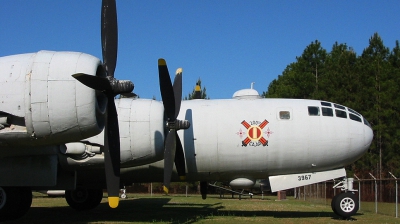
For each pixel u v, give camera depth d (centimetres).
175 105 1372
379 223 1371
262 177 1542
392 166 3409
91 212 1727
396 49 4109
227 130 1463
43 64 1053
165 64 1233
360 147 1491
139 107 1355
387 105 3434
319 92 3741
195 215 1571
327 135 1461
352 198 1459
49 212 1736
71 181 1362
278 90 4781
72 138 1079
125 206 2138
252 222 1320
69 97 1036
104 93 1108
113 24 1170
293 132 1454
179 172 1455
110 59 1157
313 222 1354
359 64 3766
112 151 1144
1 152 1159
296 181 1504
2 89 1038
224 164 1474
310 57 4919
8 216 1241
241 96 1606
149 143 1326
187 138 1468
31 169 1202
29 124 1034
